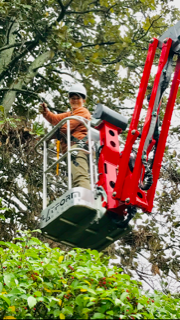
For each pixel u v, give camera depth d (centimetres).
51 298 428
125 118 651
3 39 1005
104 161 616
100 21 962
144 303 460
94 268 451
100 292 429
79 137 635
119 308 439
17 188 891
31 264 477
